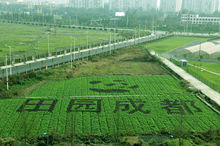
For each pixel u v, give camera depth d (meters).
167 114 60.03
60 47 140.38
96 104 64.12
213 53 125.19
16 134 50.06
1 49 130.00
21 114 57.72
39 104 62.94
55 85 76.81
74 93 70.88
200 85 80.25
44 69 91.75
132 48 143.12
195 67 104.25
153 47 152.62
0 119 55.38
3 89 70.69
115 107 62.75
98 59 113.94
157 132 52.72
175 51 139.88
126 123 55.53
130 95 70.56
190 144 47.47
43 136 49.31
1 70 88.75
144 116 58.84
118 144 47.38
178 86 79.31
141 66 104.56
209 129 53.97
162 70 98.94
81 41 164.88
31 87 74.50
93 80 82.94
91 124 54.69
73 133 49.66
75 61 106.44
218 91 75.00
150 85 79.50
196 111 62.16
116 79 84.75
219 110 62.88
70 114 58.50
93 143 48.41
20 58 106.62
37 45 145.12
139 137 50.88
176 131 51.97
